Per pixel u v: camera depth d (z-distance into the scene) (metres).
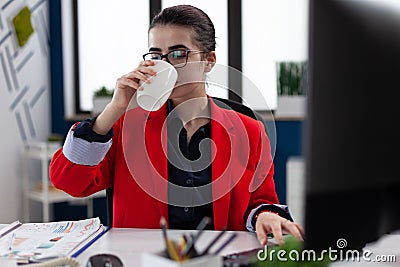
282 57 3.75
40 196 3.40
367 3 0.77
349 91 0.78
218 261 0.83
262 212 1.30
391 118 0.79
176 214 1.38
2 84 3.30
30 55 3.62
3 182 3.37
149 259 0.81
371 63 0.78
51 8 3.86
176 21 1.30
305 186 0.81
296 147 3.54
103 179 1.47
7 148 3.38
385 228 0.82
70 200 3.69
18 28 3.42
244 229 1.40
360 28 0.77
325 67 0.78
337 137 0.79
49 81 3.89
